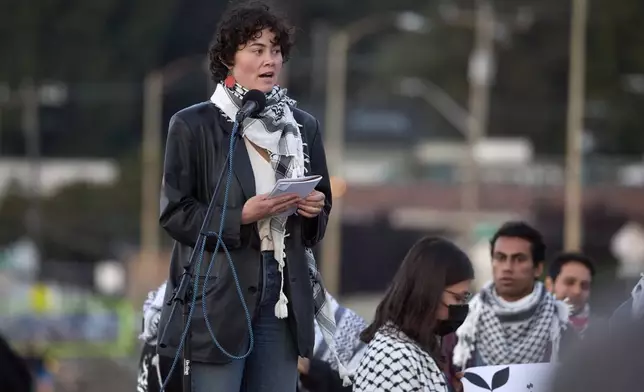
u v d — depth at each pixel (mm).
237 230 11484
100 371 79625
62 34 134875
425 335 12195
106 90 135375
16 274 114562
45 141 136125
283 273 11875
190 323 11664
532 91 127250
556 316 16375
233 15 11953
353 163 129500
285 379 12008
